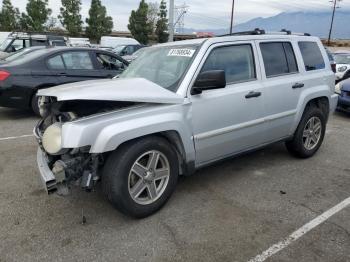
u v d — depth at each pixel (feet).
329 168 17.12
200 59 13.26
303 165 17.46
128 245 10.77
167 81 13.30
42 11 123.13
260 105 15.07
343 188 14.83
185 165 13.08
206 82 12.46
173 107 12.27
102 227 11.73
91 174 11.09
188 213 12.64
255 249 10.57
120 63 30.81
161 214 12.55
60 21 138.10
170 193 12.73
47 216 12.39
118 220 12.15
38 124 13.09
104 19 154.30
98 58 29.17
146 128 11.47
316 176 16.10
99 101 11.57
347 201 13.62
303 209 12.97
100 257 10.22
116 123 11.04
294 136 17.53
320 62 18.60
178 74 13.24
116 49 71.72
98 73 28.55
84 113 11.46
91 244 10.81
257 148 15.90
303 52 17.75
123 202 11.43
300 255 10.28
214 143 13.73
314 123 18.29
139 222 12.03
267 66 15.71
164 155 12.24
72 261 10.05
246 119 14.66
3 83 24.73
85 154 11.10
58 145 10.83
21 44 51.57
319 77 18.04
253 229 11.62
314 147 18.51
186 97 12.64
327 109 19.02
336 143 21.56
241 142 14.85
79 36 140.56
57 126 11.24
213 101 13.32
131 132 11.15
